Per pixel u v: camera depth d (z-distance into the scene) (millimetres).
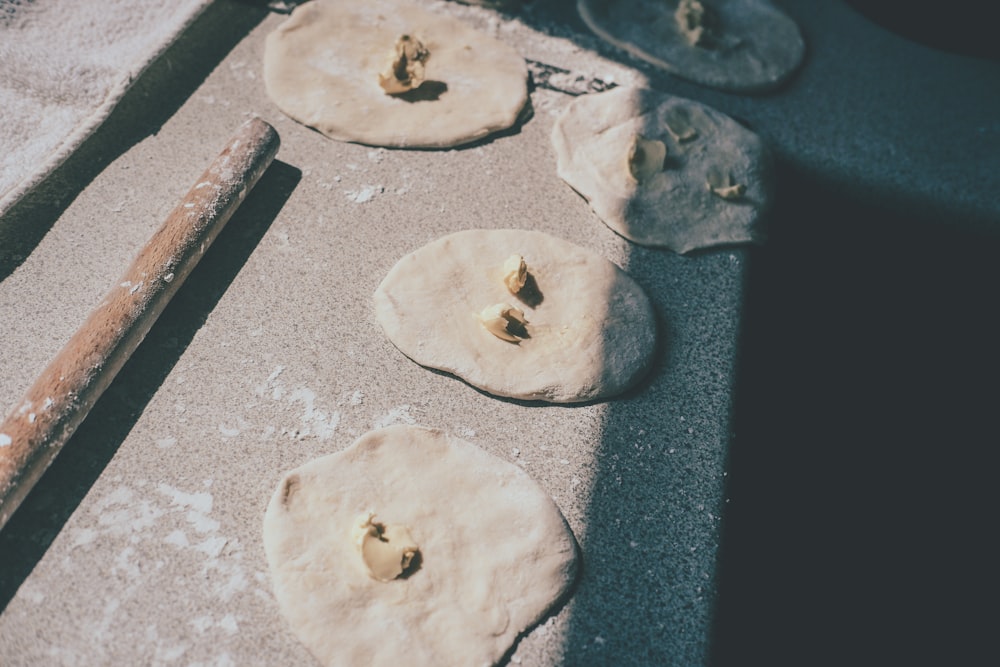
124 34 572
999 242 585
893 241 575
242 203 520
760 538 454
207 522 422
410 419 459
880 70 667
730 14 676
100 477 428
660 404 482
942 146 624
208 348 470
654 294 522
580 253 517
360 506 424
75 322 469
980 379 528
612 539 438
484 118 570
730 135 589
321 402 459
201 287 488
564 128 575
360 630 396
